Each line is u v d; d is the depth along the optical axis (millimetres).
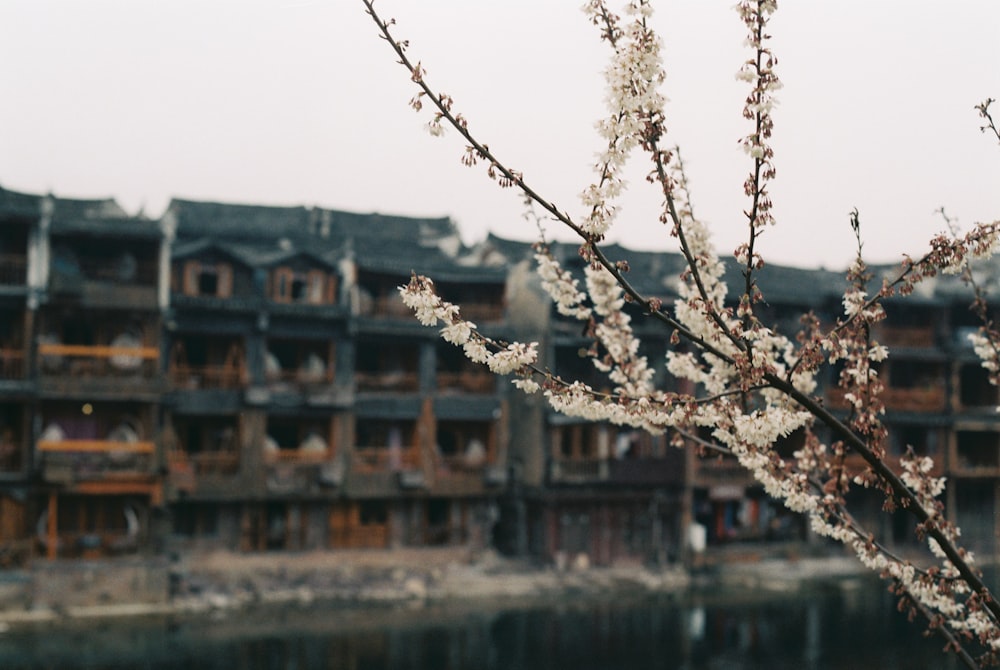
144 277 46469
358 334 50969
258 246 52969
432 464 51938
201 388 47688
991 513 62750
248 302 47969
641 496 54406
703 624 41688
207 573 47469
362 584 47812
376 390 51969
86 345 45750
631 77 6785
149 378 44906
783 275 61375
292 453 49438
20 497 42688
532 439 54156
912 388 61469
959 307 61562
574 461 53094
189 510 48000
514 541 54812
